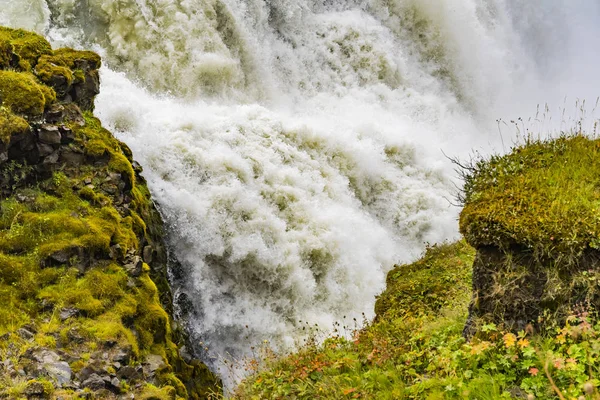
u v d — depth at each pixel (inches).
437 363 209.8
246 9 584.1
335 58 647.8
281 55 613.9
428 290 324.2
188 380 276.4
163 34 530.3
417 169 544.4
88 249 255.6
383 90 657.6
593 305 196.1
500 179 235.6
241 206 395.2
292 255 402.9
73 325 228.7
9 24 504.7
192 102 527.5
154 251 312.8
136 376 223.9
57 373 205.0
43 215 260.7
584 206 209.8
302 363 248.2
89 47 528.1
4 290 230.7
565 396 169.9
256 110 474.3
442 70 729.0
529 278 204.7
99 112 385.7
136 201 308.8
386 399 201.9
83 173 287.9
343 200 472.4
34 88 278.1
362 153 502.6
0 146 255.9
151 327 256.2
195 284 369.1
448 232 517.0
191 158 400.8
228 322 374.6
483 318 211.3
